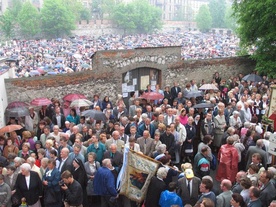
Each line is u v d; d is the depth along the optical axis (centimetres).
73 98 1389
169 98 1608
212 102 1372
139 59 1705
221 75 2039
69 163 840
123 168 807
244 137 1029
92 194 860
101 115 1129
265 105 1388
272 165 915
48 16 8419
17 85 1434
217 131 1189
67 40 7506
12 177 814
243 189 714
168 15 13912
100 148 930
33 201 784
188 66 1891
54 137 991
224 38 9938
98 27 10281
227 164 941
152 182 748
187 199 745
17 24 8219
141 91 1591
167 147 1044
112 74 1650
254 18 1892
